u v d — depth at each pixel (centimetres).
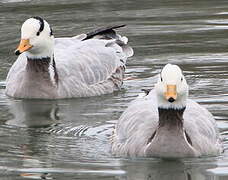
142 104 1477
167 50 2102
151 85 1888
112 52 1958
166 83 1356
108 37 2084
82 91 1833
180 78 1370
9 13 2472
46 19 2397
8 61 2070
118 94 1855
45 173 1331
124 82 1930
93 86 1859
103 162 1380
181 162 1372
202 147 1392
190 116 1438
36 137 1533
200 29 2264
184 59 2022
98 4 2583
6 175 1327
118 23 2347
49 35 1822
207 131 1422
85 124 1608
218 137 1462
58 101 1795
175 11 2475
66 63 1859
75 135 1543
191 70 1941
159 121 1390
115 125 1529
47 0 2641
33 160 1399
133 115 1454
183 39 2183
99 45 1962
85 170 1340
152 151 1384
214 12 2441
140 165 1362
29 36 1797
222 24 2300
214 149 1403
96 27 2297
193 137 1399
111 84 1898
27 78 1817
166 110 1379
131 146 1399
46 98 1803
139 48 2128
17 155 1429
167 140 1383
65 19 2398
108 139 1513
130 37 2217
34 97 1805
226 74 1903
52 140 1512
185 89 1373
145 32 2256
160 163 1369
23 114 1694
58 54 1892
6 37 2247
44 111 1716
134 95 1830
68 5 2572
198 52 2067
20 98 1816
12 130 1582
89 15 2439
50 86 1811
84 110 1716
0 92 1866
